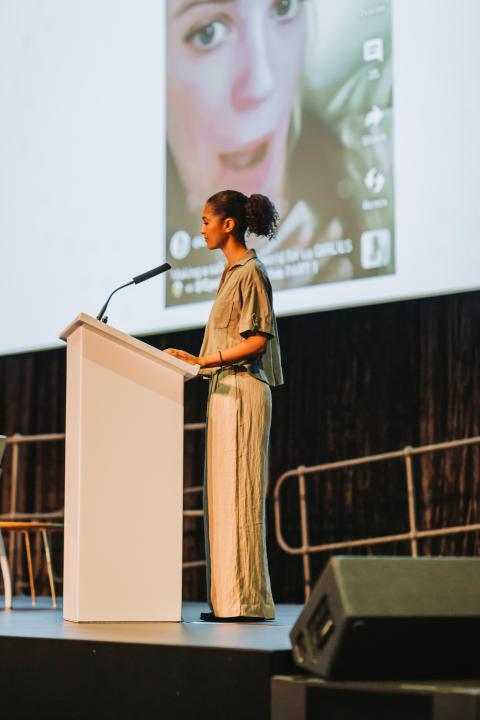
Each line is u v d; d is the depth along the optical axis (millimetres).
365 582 2686
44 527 5141
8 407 8133
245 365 4191
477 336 6074
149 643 3057
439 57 5664
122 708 3082
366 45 5945
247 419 4152
